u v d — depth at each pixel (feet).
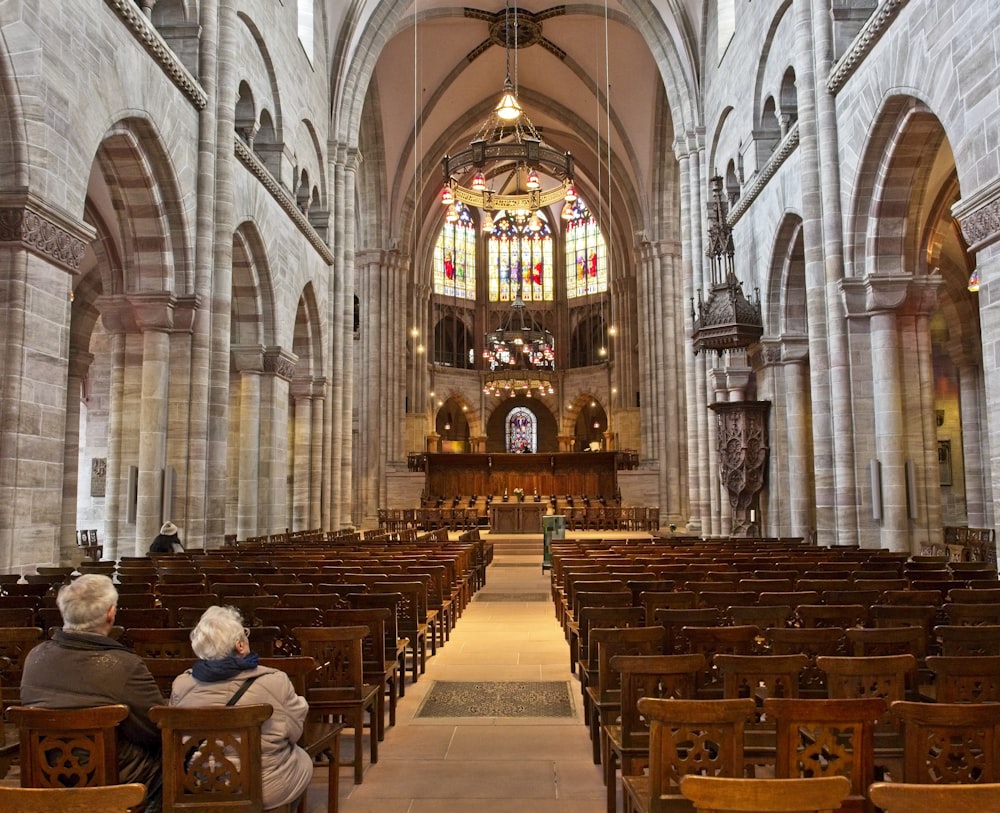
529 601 57.21
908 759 12.99
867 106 51.39
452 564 43.88
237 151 64.34
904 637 18.97
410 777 21.01
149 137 51.85
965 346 92.84
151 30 50.24
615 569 36.88
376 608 24.54
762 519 75.46
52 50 39.78
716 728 13.23
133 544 54.39
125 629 21.49
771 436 74.28
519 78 142.20
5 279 37.35
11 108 37.09
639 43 125.39
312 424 92.02
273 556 45.29
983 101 38.29
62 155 40.70
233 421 74.28
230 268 60.64
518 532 118.83
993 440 37.88
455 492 152.05
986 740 12.73
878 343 53.83
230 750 13.92
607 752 18.86
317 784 20.66
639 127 136.05
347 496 99.55
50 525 39.58
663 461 131.85
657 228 135.54
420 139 145.59
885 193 52.65
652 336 139.74
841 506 54.60
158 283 55.72
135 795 9.84
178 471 56.03
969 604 22.91
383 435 143.95
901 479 52.85
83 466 96.94
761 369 76.02
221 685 14.57
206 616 15.20
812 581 29.32
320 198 95.30
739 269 83.66
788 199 65.92
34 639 19.69
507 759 22.36
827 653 21.17
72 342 82.99
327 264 95.91
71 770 13.30
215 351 59.26
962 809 9.16
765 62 73.92
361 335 143.84
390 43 126.41
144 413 55.11
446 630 41.47
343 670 21.11
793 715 12.94
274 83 75.20
